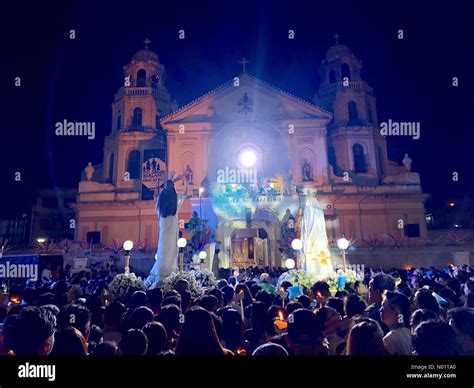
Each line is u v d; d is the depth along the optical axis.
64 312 5.52
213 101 46.97
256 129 46.59
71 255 35.28
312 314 4.58
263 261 42.59
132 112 50.12
